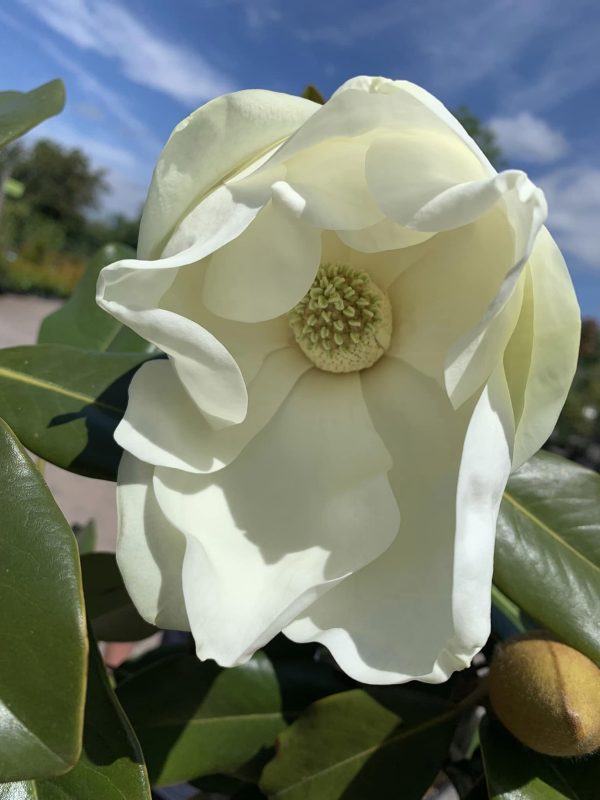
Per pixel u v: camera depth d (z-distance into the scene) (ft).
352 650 0.46
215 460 0.51
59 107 0.62
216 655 0.43
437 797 0.96
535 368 0.45
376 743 0.66
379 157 0.45
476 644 0.39
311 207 0.45
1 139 0.58
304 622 0.47
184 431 0.50
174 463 0.47
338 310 0.58
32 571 0.44
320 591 0.44
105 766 0.47
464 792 0.73
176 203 0.46
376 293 0.59
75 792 0.46
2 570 0.44
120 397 0.67
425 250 0.56
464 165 0.44
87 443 0.63
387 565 0.51
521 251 0.40
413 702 0.68
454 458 0.53
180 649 1.04
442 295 0.56
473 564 0.39
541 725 0.55
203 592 0.44
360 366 0.59
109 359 0.70
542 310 0.44
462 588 0.39
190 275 0.51
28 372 0.67
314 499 0.54
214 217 0.44
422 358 0.57
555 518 0.65
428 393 0.57
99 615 0.86
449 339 0.55
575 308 0.43
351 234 0.51
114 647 1.73
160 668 0.74
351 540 0.51
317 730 0.66
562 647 0.58
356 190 0.48
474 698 0.66
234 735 0.72
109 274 0.42
